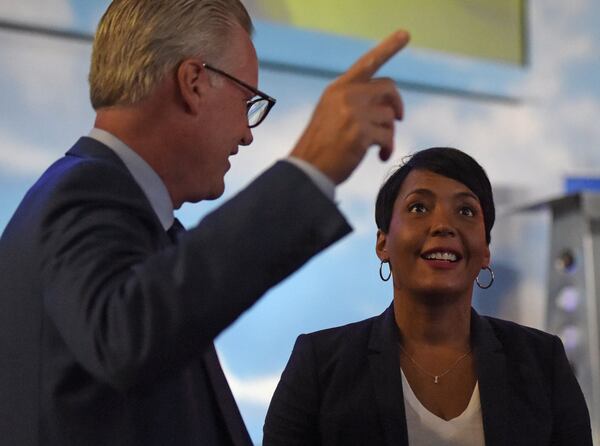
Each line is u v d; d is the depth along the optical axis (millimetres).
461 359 1335
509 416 1279
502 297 3693
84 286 601
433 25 3645
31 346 686
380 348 1330
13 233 726
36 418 682
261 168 3340
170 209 813
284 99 3395
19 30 2900
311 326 3365
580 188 3818
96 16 3021
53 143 2943
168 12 790
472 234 1294
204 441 788
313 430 1329
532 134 3865
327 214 600
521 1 3873
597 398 3297
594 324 3336
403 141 3596
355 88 626
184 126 793
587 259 3375
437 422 1276
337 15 3451
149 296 574
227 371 3193
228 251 584
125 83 784
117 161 772
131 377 577
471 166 1335
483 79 3756
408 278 1305
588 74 3992
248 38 864
